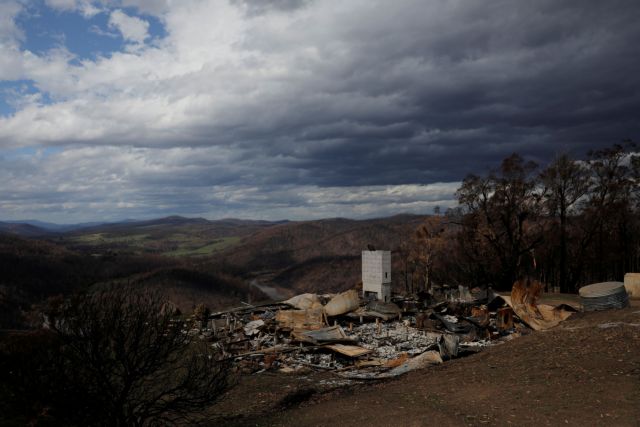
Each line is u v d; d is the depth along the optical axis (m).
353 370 22.55
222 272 165.12
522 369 15.75
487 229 53.25
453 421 11.87
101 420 10.91
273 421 14.55
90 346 10.95
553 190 50.31
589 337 17.69
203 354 14.21
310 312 34.88
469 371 17.06
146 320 11.57
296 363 24.56
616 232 54.72
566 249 55.75
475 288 48.19
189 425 14.97
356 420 13.27
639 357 14.48
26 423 10.34
